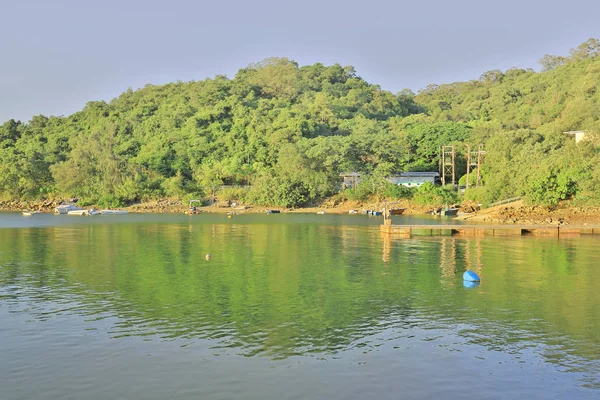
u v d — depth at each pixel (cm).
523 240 7175
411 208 13688
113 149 18262
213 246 6606
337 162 15725
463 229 8012
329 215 13212
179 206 15512
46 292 3906
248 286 4153
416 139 17250
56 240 7250
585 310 3456
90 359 2609
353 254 5872
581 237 7538
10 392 2272
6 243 6850
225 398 2222
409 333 2994
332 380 2381
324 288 4097
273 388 2306
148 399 2217
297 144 16425
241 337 2922
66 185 16562
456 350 2730
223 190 16038
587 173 9756
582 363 2564
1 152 19012
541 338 2908
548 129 15175
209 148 18062
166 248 6391
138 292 3925
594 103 16962
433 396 2238
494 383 2352
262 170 16525
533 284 4244
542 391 2278
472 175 14200
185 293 3903
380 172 14962
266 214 13788
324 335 2959
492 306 3556
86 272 4700
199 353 2686
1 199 16775
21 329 3036
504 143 13175
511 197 11312
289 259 5509
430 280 4406
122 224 10312
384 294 3900
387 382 2361
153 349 2736
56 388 2309
